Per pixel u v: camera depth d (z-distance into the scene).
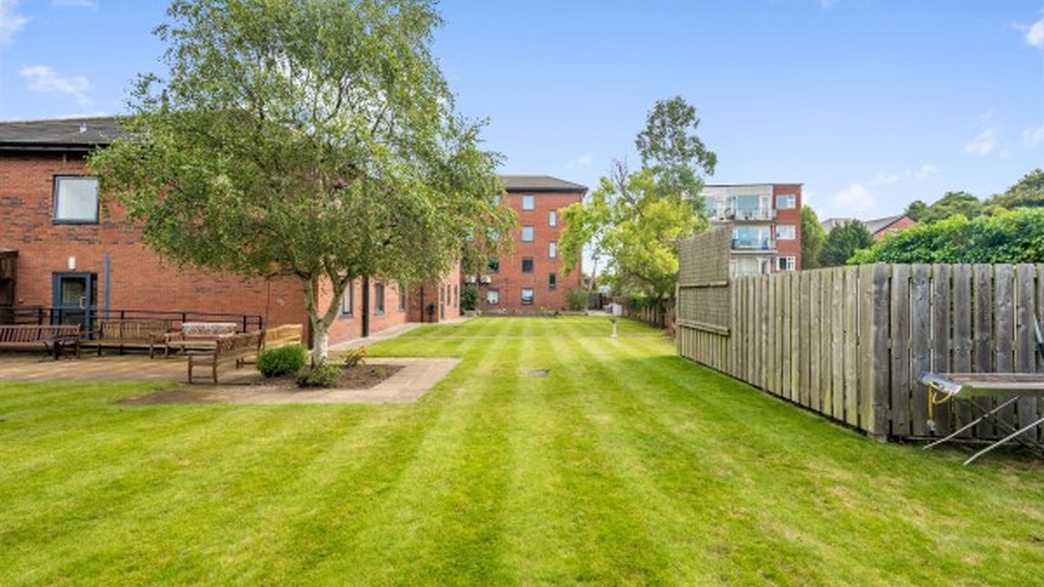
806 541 3.42
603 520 3.73
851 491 4.27
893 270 5.67
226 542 3.40
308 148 8.25
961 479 4.53
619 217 26.22
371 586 2.90
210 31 8.45
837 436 5.88
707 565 3.13
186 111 8.38
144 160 8.09
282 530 3.56
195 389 8.89
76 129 17.17
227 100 8.41
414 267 9.19
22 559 3.18
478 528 3.60
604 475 4.64
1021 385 4.70
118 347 14.02
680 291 13.52
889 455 5.19
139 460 5.02
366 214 7.93
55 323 15.43
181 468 4.80
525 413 7.02
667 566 3.12
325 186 8.77
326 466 4.86
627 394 8.35
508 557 3.22
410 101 9.05
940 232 8.50
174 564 3.13
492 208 9.89
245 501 4.05
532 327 25.33
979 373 5.45
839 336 6.41
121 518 3.74
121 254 15.54
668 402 7.73
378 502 4.03
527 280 48.44
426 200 7.89
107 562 3.15
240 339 10.52
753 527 3.62
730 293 10.10
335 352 14.55
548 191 48.47
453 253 9.73
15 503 4.00
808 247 62.66
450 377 10.12
